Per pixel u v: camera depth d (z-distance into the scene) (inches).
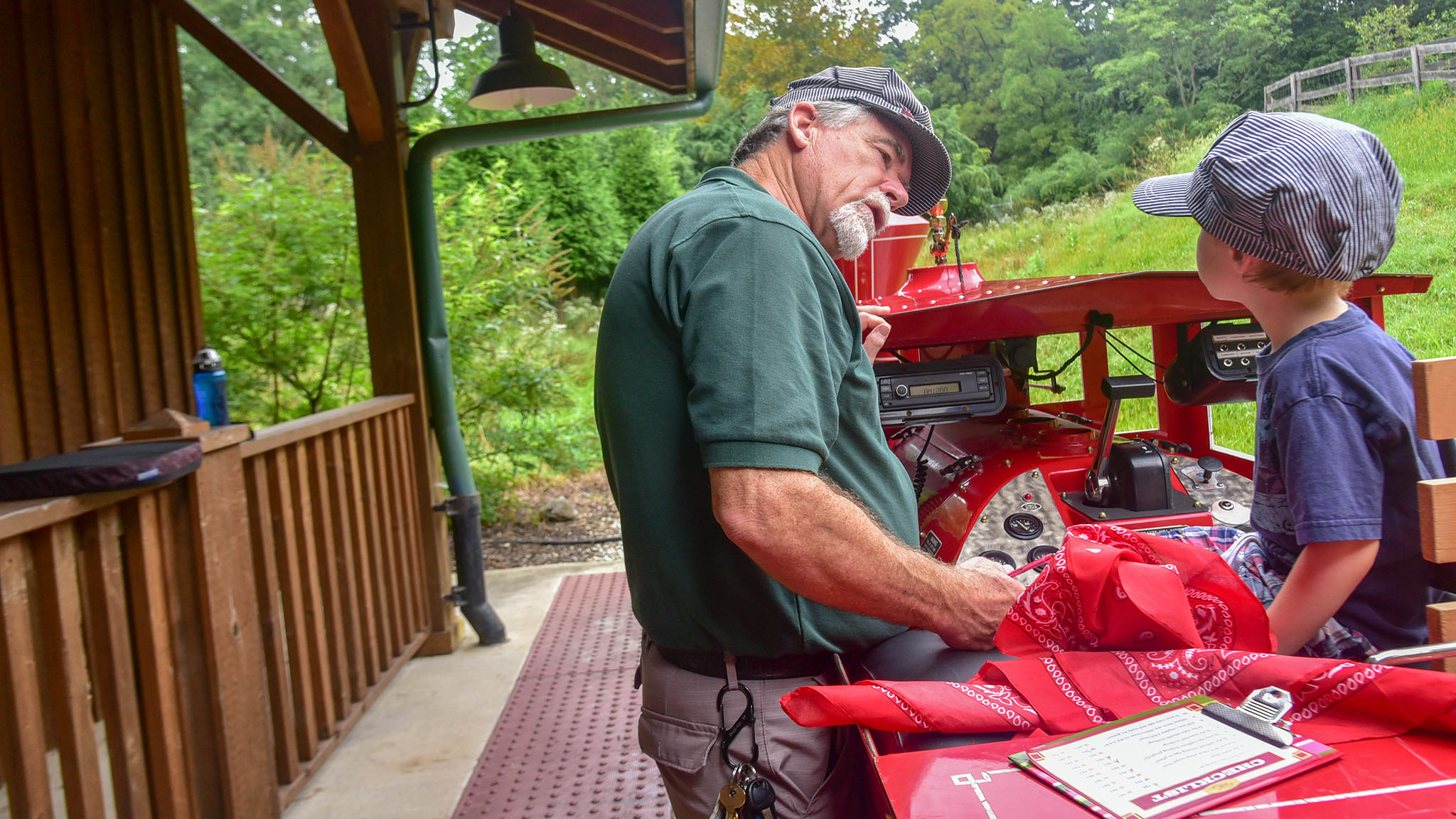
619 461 51.6
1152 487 73.9
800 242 47.3
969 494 77.0
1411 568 52.9
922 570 48.3
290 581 107.6
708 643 51.8
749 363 43.6
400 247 147.3
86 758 71.9
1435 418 44.4
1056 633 42.6
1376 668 34.3
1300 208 49.7
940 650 50.6
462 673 141.2
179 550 84.9
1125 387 73.4
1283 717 34.2
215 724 87.0
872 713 37.6
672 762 54.2
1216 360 79.4
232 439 90.4
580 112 152.7
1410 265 129.0
